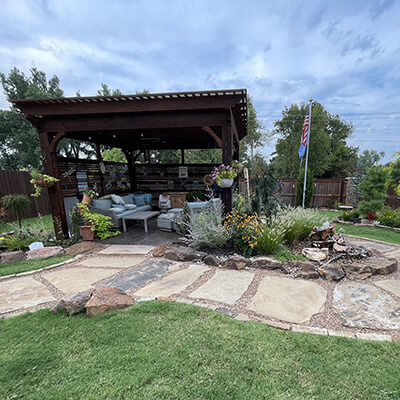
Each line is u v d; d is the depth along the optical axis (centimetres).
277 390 145
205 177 845
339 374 156
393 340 190
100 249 448
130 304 243
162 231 584
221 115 443
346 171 1941
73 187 586
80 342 190
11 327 211
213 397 140
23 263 382
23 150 1855
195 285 291
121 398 140
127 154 885
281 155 2105
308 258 348
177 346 182
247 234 373
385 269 318
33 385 151
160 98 427
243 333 196
